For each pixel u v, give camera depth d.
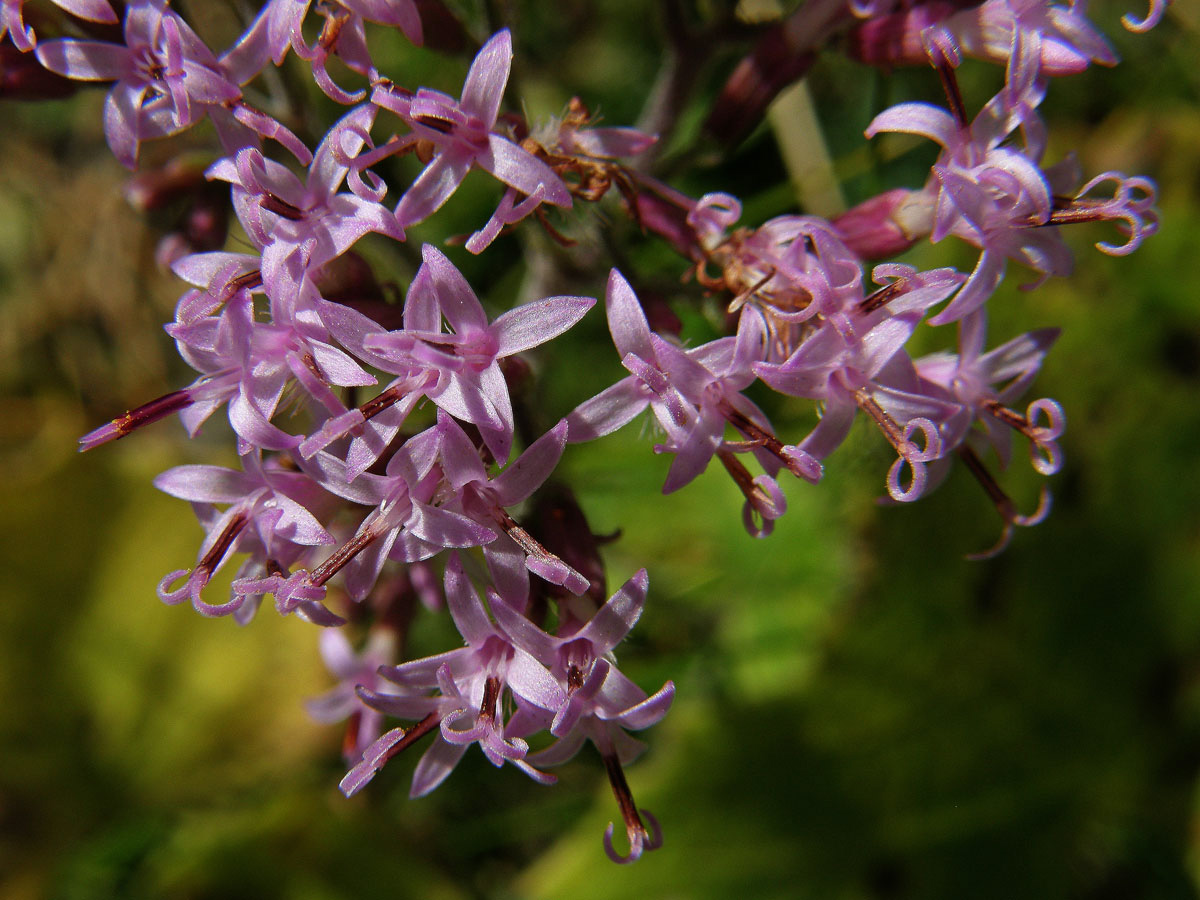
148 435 0.09
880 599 0.08
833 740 0.08
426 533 0.05
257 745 0.08
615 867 0.07
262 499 0.06
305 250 0.05
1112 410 0.08
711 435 0.05
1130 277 0.08
